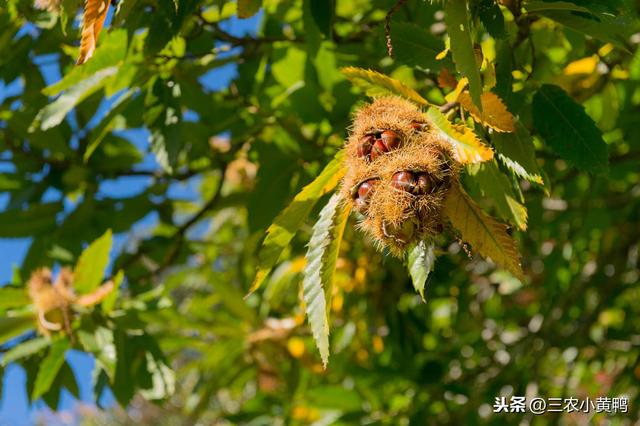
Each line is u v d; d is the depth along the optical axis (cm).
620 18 239
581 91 335
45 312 344
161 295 412
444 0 218
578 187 470
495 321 533
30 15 337
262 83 398
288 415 488
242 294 492
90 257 350
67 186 448
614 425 468
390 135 215
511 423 460
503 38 236
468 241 219
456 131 211
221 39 361
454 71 255
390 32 263
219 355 467
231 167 515
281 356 465
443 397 450
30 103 389
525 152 227
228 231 563
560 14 247
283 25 422
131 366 368
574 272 512
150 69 338
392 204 210
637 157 412
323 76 374
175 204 496
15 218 431
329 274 218
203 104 385
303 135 397
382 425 443
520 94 262
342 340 448
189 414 498
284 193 395
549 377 521
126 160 455
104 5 215
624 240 495
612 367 547
